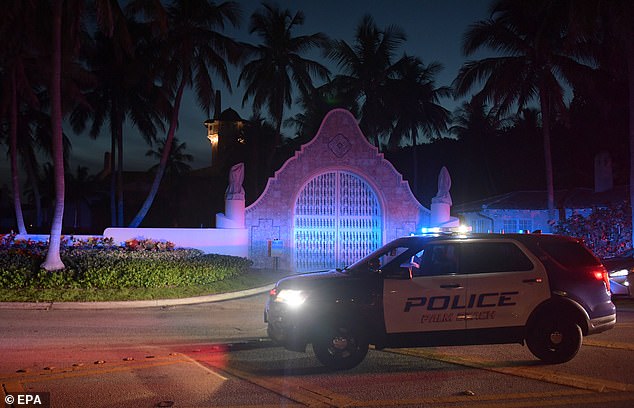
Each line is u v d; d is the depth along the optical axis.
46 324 12.30
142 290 16.97
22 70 28.09
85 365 8.45
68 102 30.70
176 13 29.05
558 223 26.50
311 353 9.41
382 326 8.21
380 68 38.22
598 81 27.67
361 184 26.48
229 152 52.09
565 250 8.78
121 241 23.00
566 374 7.89
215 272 19.45
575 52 25.59
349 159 26.23
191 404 6.60
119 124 36.97
